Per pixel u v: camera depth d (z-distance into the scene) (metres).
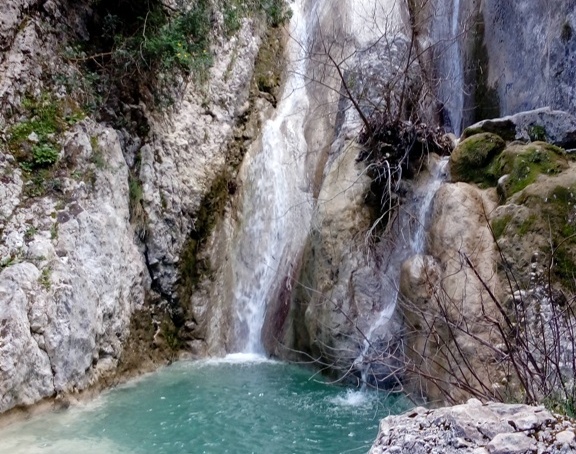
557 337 3.85
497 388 4.30
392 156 7.47
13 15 7.05
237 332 8.62
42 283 6.05
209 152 9.17
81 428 5.55
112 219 7.14
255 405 6.25
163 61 8.02
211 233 8.95
